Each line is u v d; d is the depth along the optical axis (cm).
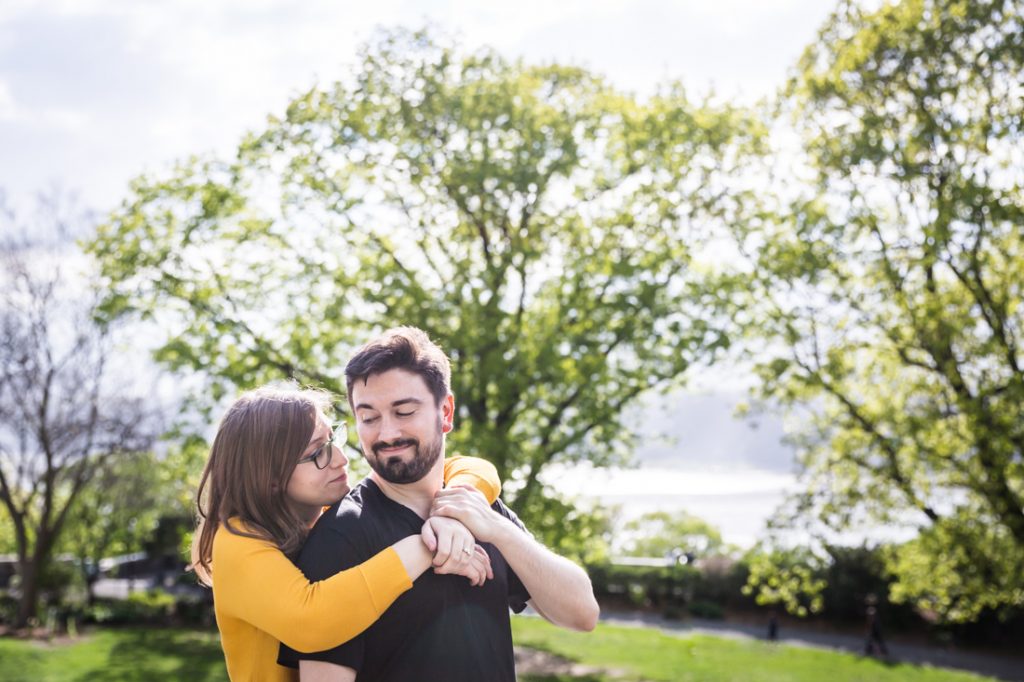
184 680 1945
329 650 212
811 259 1591
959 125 1513
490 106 1642
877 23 1598
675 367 1583
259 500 235
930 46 1545
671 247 1658
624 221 1684
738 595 3181
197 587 3478
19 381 2570
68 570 3131
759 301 1678
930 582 1630
